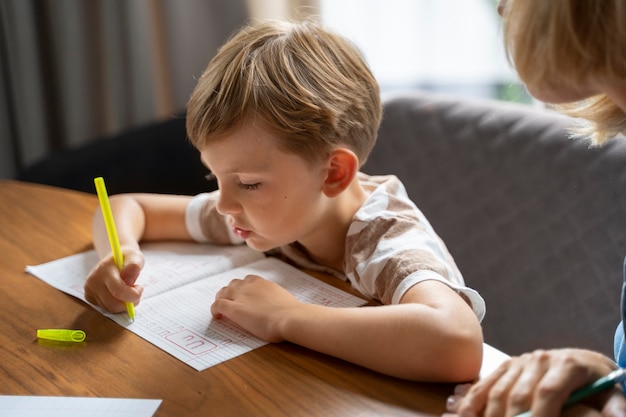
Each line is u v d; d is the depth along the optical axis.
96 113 2.21
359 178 1.17
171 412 0.75
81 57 2.14
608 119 0.89
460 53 2.26
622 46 0.64
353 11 2.23
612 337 1.30
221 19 2.15
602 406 0.70
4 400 0.77
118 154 1.75
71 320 0.94
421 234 0.98
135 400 0.76
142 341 0.88
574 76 0.68
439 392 0.77
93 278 0.97
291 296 0.92
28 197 1.36
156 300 0.98
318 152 0.96
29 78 2.10
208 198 1.17
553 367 0.71
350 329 0.82
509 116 1.48
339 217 1.05
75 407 0.75
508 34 0.71
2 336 0.90
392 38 2.27
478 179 1.51
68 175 1.71
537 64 0.69
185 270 1.06
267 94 0.94
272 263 1.08
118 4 2.13
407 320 0.80
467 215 1.53
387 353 0.79
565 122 1.40
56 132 2.23
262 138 0.93
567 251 1.37
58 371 0.82
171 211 1.17
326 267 1.06
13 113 2.16
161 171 1.77
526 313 1.43
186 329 0.90
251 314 0.89
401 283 0.90
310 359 0.83
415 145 1.60
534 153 1.42
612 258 1.30
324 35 1.04
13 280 1.05
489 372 0.80
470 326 0.81
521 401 0.68
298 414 0.74
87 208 1.31
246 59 0.97
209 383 0.79
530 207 1.42
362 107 1.03
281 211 0.97
